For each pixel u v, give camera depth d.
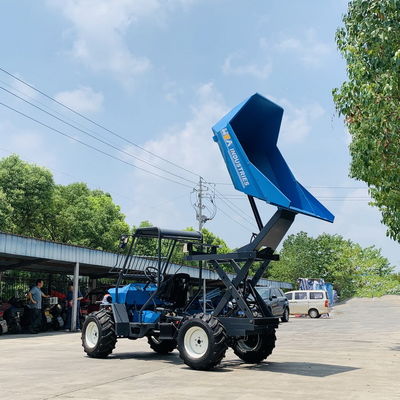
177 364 10.09
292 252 72.44
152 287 11.62
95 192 49.84
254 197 9.18
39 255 18.61
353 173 13.38
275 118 10.03
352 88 10.56
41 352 12.34
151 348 12.41
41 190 39.25
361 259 77.44
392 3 9.28
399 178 11.17
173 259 11.80
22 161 39.50
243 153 9.20
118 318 10.99
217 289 11.02
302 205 9.75
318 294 33.88
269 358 11.27
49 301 20.95
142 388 7.34
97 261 21.70
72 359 10.90
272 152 10.23
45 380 8.05
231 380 8.10
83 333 11.44
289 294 34.66
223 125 9.48
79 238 42.81
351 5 10.47
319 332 20.44
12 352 12.35
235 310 10.00
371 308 50.28
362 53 10.41
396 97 10.14
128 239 11.56
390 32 9.72
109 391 7.09
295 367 9.78
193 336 9.38
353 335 18.78
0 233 16.89
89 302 22.88
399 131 10.41
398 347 14.09
